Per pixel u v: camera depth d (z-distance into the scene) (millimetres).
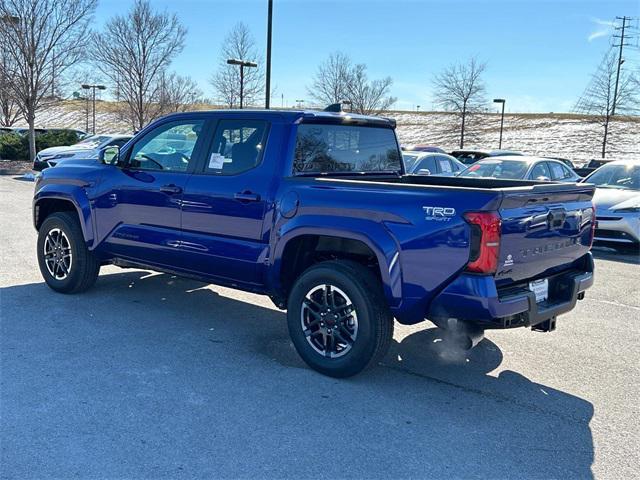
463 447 3578
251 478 3164
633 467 3414
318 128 5129
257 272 4945
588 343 5621
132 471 3186
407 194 4109
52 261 6598
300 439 3590
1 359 4648
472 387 4504
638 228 9961
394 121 5910
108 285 7043
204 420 3777
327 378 4535
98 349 4949
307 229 4527
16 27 24359
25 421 3674
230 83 32844
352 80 40094
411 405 4137
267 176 4867
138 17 28688
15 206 13789
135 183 5762
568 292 4633
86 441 3467
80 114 66562
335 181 4480
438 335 5727
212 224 5180
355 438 3631
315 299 4629
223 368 4656
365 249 4539
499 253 3863
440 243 3947
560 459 3480
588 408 4195
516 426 3881
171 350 5004
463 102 44062
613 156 52031
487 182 5719
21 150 28469
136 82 29547
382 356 4445
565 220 4531
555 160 13258
